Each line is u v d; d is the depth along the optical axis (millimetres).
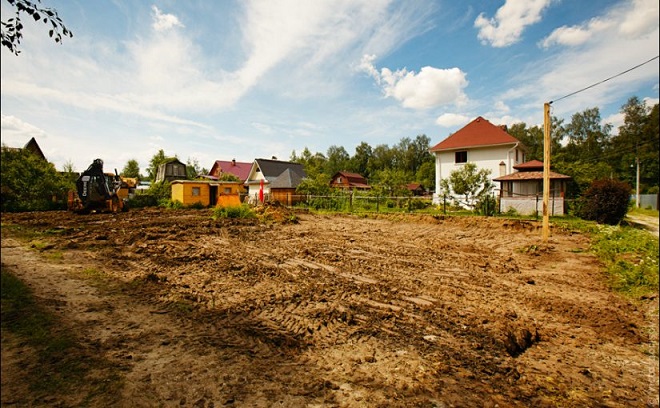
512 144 22891
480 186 20016
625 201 13695
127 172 47906
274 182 30594
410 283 5855
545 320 4359
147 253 7961
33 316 3775
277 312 4391
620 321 4266
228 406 2389
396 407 2463
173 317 4074
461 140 25203
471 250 9000
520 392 2758
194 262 7219
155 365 2910
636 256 7449
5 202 19719
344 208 22734
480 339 3709
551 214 17281
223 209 16922
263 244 9742
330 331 3846
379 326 4020
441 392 2686
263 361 3086
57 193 21656
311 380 2791
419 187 48062
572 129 53562
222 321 4023
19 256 6988
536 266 7258
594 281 6121
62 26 3898
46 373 2678
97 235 10320
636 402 2646
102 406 2309
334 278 6133
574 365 3266
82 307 4219
